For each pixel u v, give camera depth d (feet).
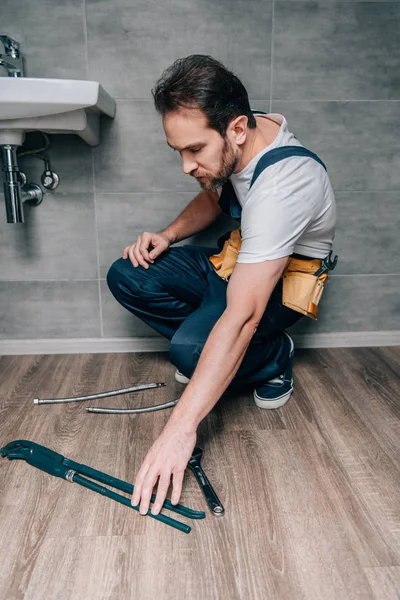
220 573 2.73
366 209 5.88
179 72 3.05
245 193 3.74
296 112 5.53
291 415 4.50
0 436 4.14
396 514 3.19
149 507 3.23
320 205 3.51
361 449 3.94
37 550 2.88
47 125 4.62
